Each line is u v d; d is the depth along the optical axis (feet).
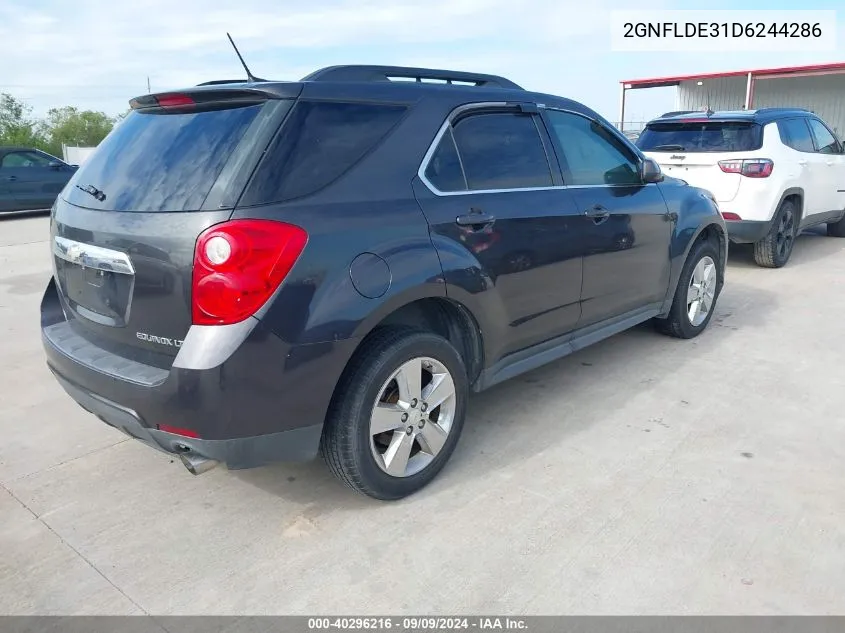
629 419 12.21
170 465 10.91
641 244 13.74
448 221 9.64
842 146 28.81
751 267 24.95
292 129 8.36
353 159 8.87
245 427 7.94
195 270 7.66
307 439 8.46
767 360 15.06
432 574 8.14
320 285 8.09
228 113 8.61
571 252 11.86
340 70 9.55
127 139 9.52
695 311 16.47
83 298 9.32
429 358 9.57
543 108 12.04
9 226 43.14
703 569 8.11
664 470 10.40
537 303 11.39
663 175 13.96
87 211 9.05
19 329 18.72
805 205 25.11
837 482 9.96
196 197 7.96
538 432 11.76
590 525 9.02
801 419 12.09
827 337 16.58
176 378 7.71
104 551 8.69
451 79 11.23
